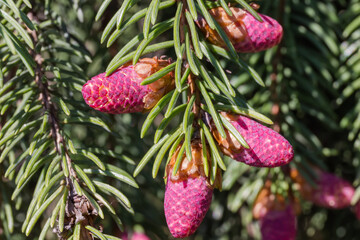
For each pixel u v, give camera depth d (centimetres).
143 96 24
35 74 29
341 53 38
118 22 24
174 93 24
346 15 38
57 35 30
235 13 25
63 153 27
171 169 24
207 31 25
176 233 24
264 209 38
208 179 24
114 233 38
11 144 28
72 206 25
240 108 25
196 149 24
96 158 27
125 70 24
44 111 28
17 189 26
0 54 29
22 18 26
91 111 32
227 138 24
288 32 38
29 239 38
